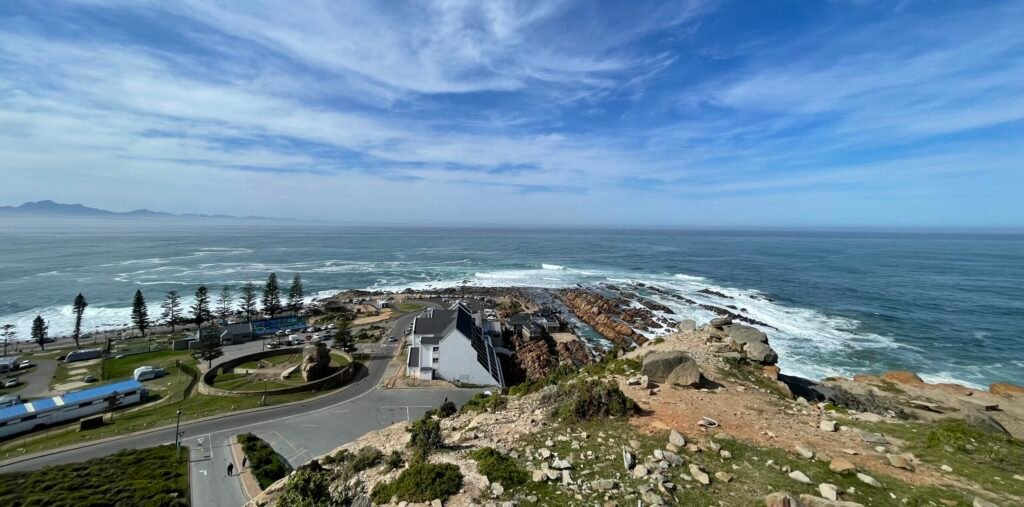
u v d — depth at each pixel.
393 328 87.56
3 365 62.34
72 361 67.06
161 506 29.42
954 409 29.39
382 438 30.30
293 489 18.39
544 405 25.81
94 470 34.66
